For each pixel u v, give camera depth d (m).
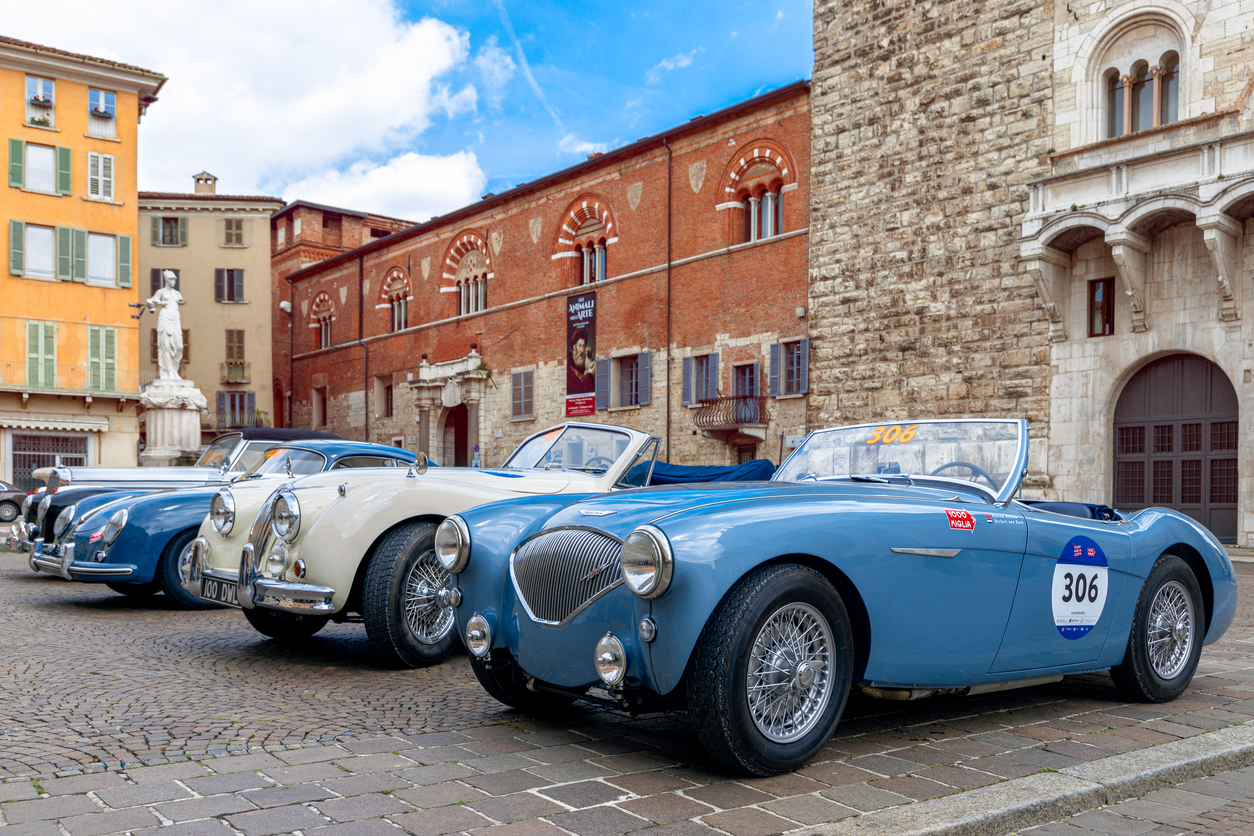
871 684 4.01
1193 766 3.82
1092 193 18.80
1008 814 3.19
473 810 3.20
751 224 27.92
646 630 3.53
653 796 3.36
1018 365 20.52
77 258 35.50
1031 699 5.12
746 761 3.52
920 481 5.12
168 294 28.45
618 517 3.92
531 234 35.31
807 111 25.75
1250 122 17.27
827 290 24.22
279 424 50.72
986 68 21.20
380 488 6.10
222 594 6.55
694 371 28.94
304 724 4.48
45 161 35.09
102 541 8.65
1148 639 5.00
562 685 3.99
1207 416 18.25
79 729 4.36
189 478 10.30
